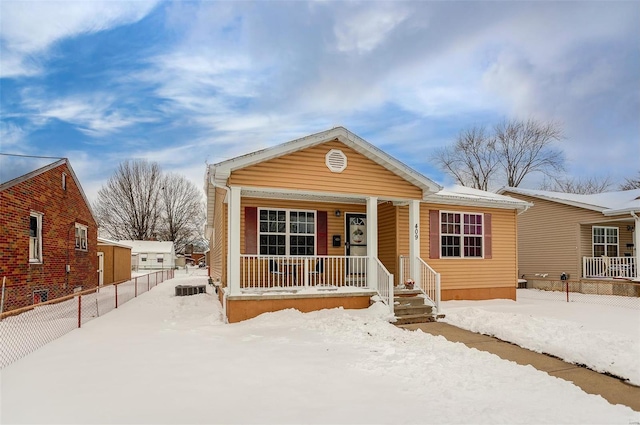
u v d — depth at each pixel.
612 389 5.40
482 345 7.59
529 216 20.84
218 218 14.84
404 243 12.81
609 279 17.02
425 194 11.52
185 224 54.25
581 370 6.18
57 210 13.70
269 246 11.81
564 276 18.75
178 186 53.91
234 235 9.55
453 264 13.54
